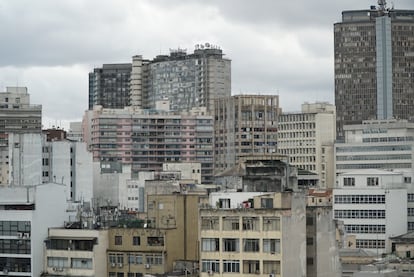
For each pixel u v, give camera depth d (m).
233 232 199.12
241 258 198.12
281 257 194.88
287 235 196.88
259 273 196.38
